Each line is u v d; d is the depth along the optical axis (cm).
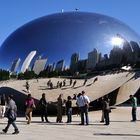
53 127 1591
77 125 1680
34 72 2041
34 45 2064
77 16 2152
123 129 1514
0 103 2128
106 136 1292
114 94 2311
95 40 2064
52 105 2084
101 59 2059
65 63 2008
